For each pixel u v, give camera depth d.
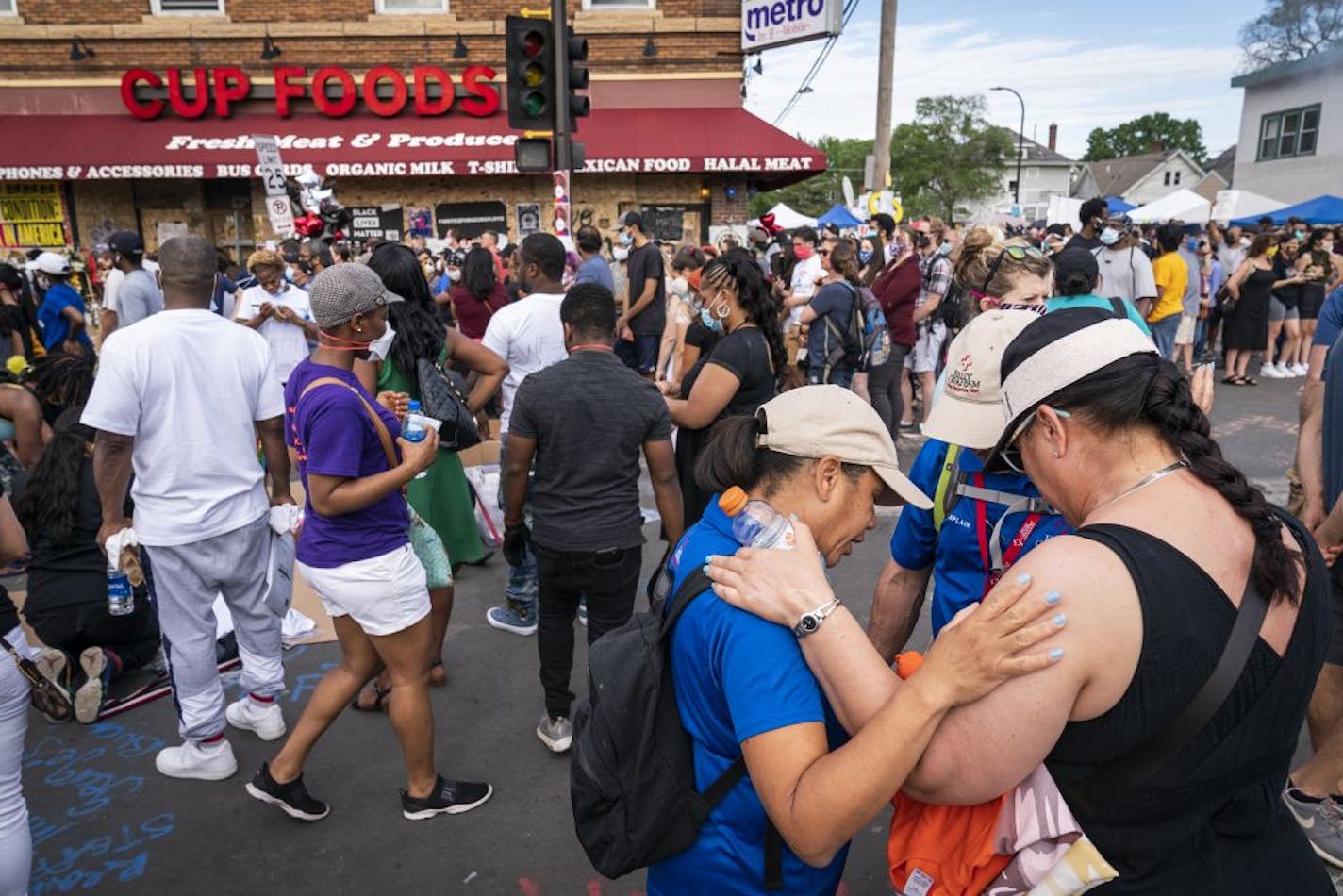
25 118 14.30
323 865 2.92
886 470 1.56
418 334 3.93
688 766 1.52
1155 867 1.26
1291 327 11.84
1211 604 1.19
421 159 13.73
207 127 14.20
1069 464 1.35
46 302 8.48
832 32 12.79
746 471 1.59
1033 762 1.18
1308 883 1.37
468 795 3.19
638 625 1.64
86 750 3.58
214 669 3.35
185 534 3.16
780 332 3.95
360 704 3.83
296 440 2.78
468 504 4.63
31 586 3.87
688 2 14.10
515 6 14.20
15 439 5.14
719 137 13.91
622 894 2.80
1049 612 1.15
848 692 1.31
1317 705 2.84
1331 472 2.91
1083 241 8.27
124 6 14.04
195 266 3.16
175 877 2.87
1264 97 31.39
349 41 14.26
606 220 14.55
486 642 4.44
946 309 7.86
